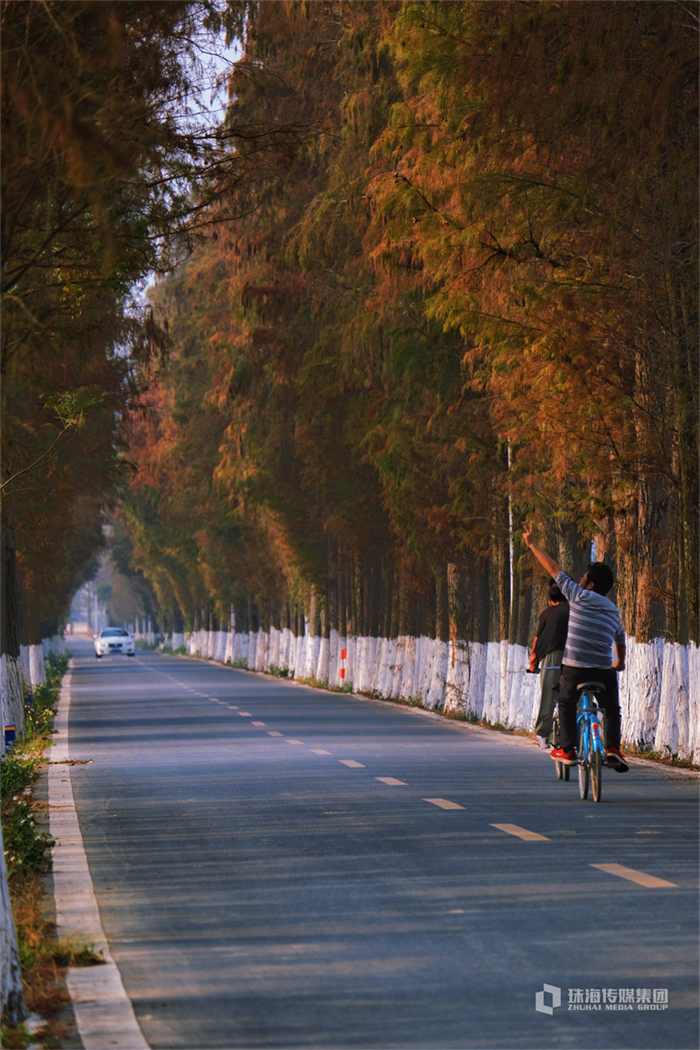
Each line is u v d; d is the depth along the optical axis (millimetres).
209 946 27234
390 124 67875
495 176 61031
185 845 39688
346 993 23531
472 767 60938
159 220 45844
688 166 59000
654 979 24000
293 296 124500
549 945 26422
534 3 56750
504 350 65312
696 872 33719
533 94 56812
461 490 92250
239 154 45656
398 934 27594
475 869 34375
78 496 135500
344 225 107625
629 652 74875
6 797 52188
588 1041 20812
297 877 33969
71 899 32219
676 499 70438
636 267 62906
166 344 56625
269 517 179750
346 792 51156
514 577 96750
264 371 135625
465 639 113500
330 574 177500
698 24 54938
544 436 68375
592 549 92688
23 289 46438
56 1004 23312
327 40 106500
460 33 58688
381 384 114562
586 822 42500
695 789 52250
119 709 120312
